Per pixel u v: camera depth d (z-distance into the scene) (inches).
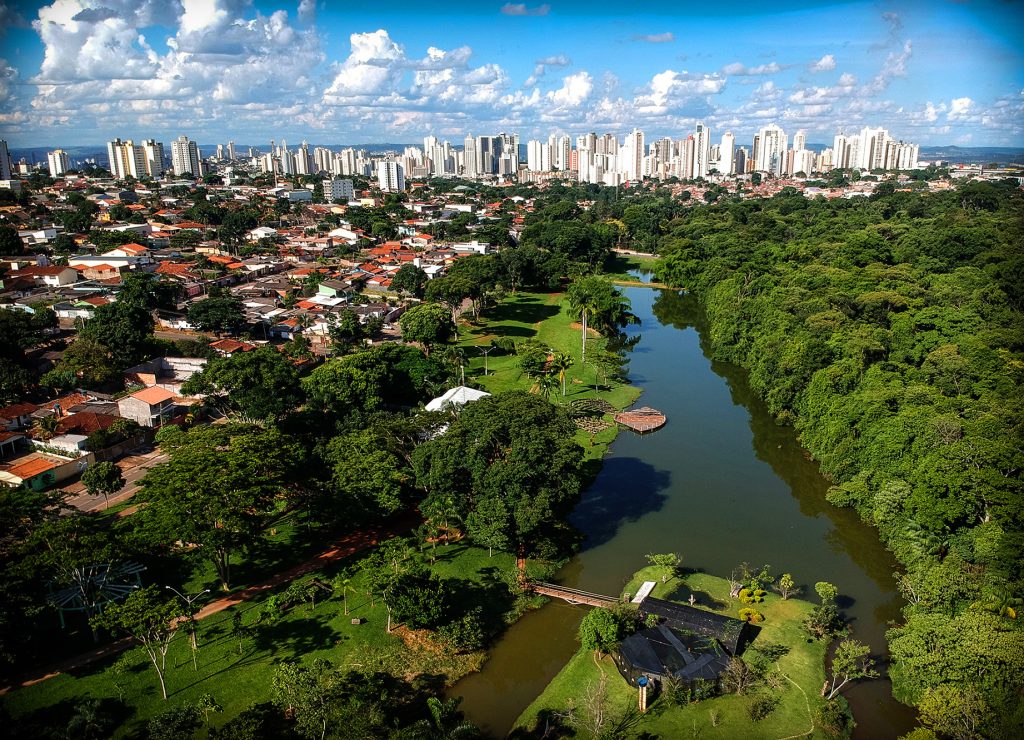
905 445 3302.2
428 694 2330.2
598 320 6643.7
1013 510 2652.6
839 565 3117.6
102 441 3875.5
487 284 7751.0
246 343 5664.4
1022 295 5629.9
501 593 2859.3
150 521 2620.6
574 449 3137.3
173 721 1989.4
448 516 3088.1
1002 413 3275.1
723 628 2472.9
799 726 2164.1
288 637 2511.1
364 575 2851.9
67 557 2388.0
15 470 3526.1
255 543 2760.8
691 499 3722.9
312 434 3823.8
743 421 4815.5
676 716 2198.6
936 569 2581.2
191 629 2394.2
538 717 2212.1
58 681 2258.9
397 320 6958.7
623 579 2994.6
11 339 4845.0
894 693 2299.5
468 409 3388.3
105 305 5502.0
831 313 5054.1
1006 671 2032.5
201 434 3265.3
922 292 5595.5
